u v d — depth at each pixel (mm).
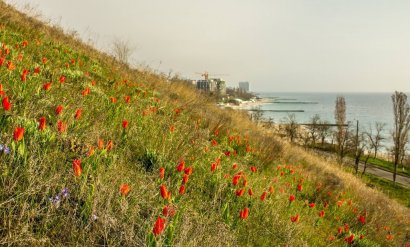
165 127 6008
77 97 5137
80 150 3516
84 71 8562
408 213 14648
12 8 12531
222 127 9461
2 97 3568
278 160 10070
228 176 5098
